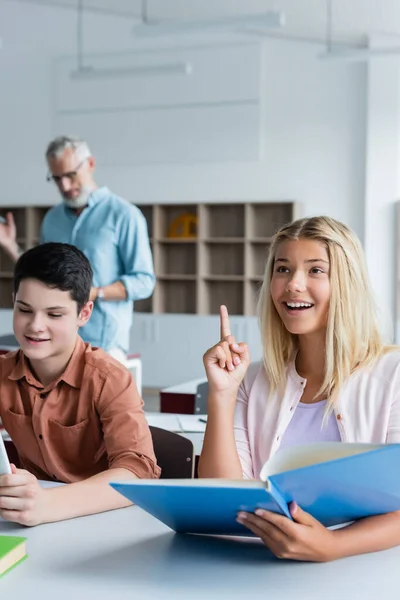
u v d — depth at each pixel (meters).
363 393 1.74
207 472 1.65
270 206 8.22
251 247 8.30
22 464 2.06
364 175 7.84
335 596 1.13
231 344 1.68
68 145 4.09
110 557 1.30
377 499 1.25
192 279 8.57
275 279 1.77
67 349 1.88
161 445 2.10
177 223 8.61
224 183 8.30
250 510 1.21
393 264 7.71
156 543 1.37
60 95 8.84
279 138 8.09
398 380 1.73
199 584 1.18
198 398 3.62
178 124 8.43
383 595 1.13
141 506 1.29
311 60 7.96
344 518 1.35
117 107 8.63
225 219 8.43
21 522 1.45
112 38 8.54
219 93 8.25
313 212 8.02
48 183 8.94
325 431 1.76
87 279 1.83
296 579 1.20
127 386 1.89
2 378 1.98
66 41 8.63
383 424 1.71
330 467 1.11
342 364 1.74
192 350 8.37
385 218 7.71
